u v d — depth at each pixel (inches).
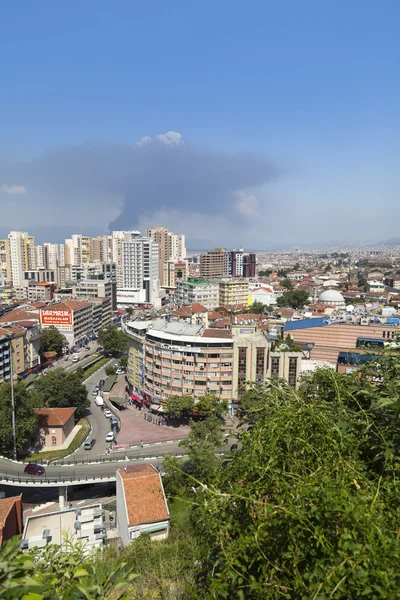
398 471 421.4
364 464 446.6
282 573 343.3
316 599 285.1
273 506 350.3
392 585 278.8
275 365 3169.3
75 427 3164.4
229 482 446.9
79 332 5644.7
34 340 4532.5
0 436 2527.1
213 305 7623.0
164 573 658.8
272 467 399.9
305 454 424.5
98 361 5027.1
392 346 608.7
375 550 298.5
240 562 357.7
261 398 587.8
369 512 327.6
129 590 631.8
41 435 2864.2
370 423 482.3
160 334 3385.8
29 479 2170.3
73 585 344.2
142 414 3464.6
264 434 451.8
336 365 2822.3
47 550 413.4
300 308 7337.6
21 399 2728.8
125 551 1245.1
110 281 7303.2
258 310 6806.1
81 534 1647.4
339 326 3806.6
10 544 310.3
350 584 286.7
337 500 331.9
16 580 283.6
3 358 3853.3
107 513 2015.3
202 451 1893.5
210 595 347.6
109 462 2454.5
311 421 448.8
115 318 7298.2
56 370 3388.3
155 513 1571.1
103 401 3676.2
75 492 2378.2
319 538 311.7
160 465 2390.5
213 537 415.8
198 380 3206.2
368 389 553.3
